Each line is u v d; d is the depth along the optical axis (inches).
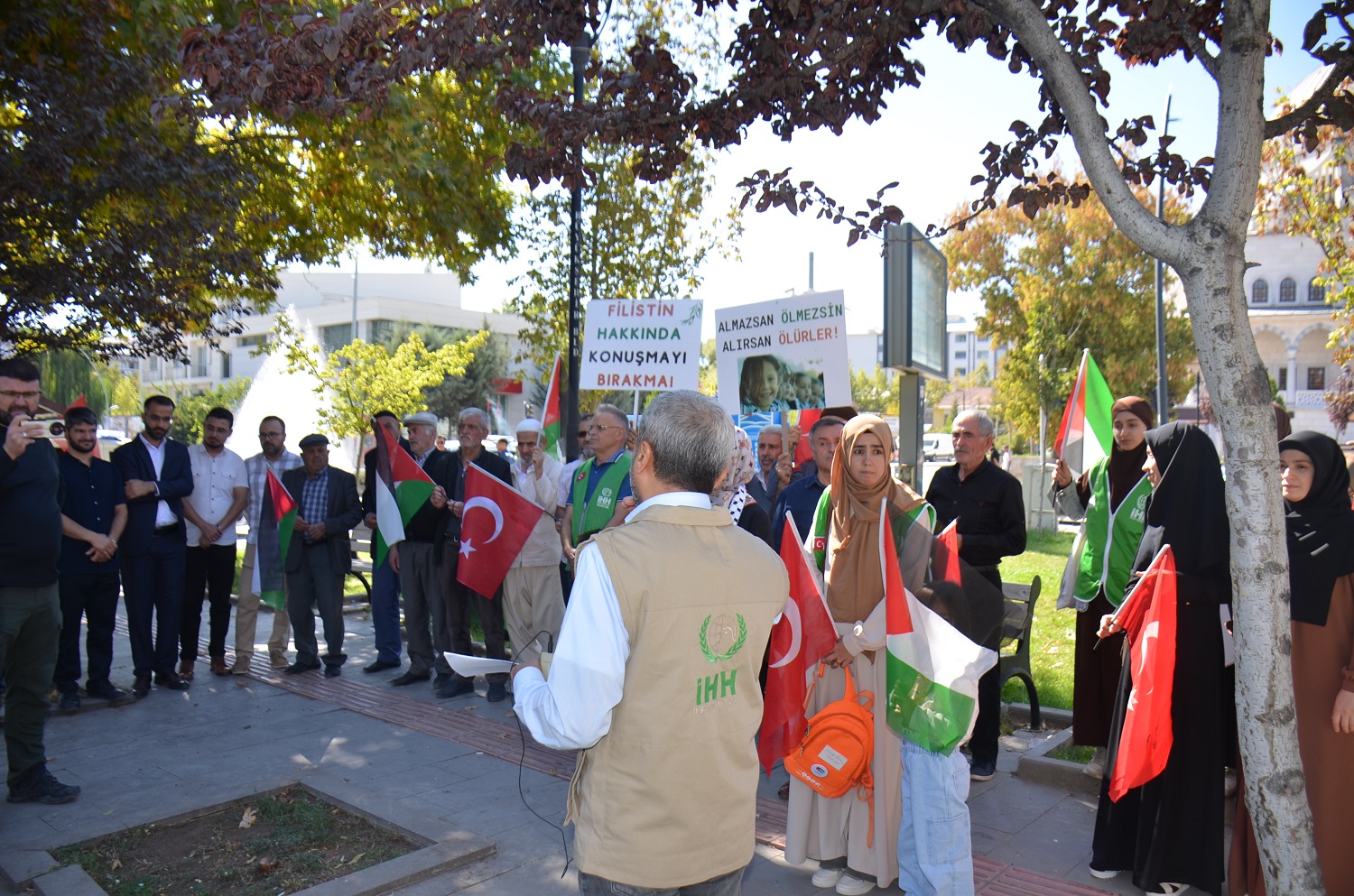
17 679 200.2
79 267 301.3
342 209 431.5
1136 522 210.8
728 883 99.4
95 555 271.4
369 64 178.7
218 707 281.9
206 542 310.0
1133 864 166.9
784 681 154.0
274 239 436.8
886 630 153.2
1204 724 157.4
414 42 182.9
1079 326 1131.9
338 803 201.9
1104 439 262.5
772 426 284.8
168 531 300.7
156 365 2503.7
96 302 306.5
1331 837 148.6
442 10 204.5
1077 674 220.4
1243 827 155.4
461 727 261.3
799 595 155.2
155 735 253.9
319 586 321.1
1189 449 159.0
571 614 92.5
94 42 293.6
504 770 226.8
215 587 322.0
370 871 167.0
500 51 185.0
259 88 169.8
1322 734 149.4
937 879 148.3
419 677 309.6
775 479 285.4
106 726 261.9
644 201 462.3
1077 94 140.8
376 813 193.3
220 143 368.2
